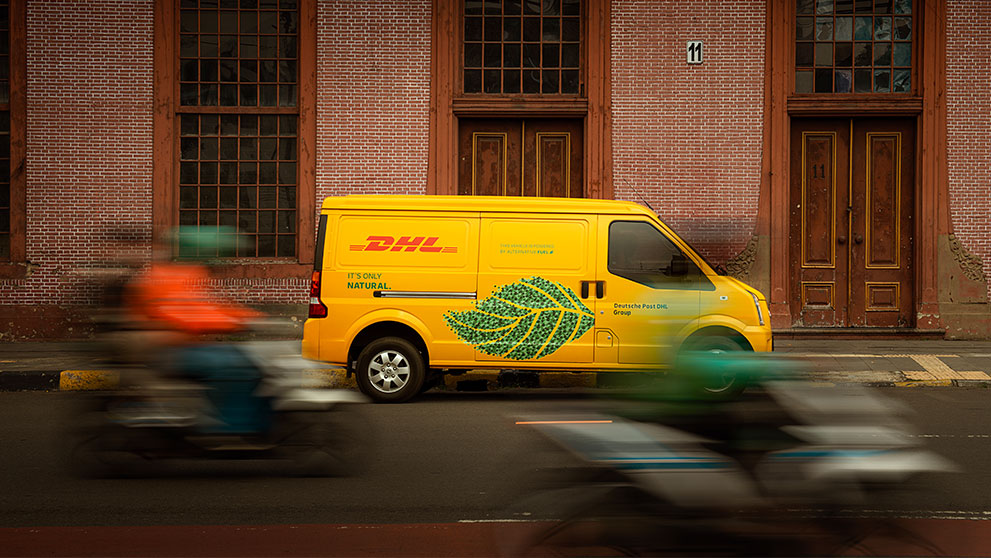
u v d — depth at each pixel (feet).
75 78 52.85
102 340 23.75
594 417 16.88
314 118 53.16
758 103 52.49
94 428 22.89
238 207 53.62
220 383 22.77
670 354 33.47
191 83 53.67
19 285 52.65
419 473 23.04
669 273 33.78
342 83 53.01
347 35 52.90
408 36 53.01
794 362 17.34
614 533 15.58
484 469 23.48
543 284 33.73
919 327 52.06
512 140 53.93
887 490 15.55
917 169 52.60
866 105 52.39
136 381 22.97
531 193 53.88
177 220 53.52
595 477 15.76
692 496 15.40
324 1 52.90
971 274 52.13
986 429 28.71
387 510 19.69
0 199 53.21
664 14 52.60
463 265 33.81
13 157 52.80
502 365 33.78
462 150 53.93
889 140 53.16
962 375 39.14
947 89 52.16
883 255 53.16
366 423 23.39
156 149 53.01
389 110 53.01
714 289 33.76
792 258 53.16
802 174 53.26
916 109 52.29
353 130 53.01
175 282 24.91
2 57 53.31
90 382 38.37
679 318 33.55
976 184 52.11
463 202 34.06
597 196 52.65
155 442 22.74
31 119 52.80
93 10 52.85
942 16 52.08
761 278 52.21
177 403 22.75
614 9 52.70
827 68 53.06
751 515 15.37
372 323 33.73
